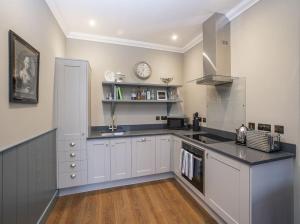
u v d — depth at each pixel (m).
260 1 2.06
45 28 2.06
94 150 2.69
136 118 3.54
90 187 2.75
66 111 2.51
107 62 3.33
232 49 2.50
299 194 1.68
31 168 1.66
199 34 3.18
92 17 2.57
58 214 2.13
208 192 2.11
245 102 2.29
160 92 3.65
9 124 1.29
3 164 1.20
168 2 2.21
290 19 1.75
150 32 3.09
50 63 2.25
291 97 1.75
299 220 1.69
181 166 2.70
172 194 2.62
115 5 2.27
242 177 1.60
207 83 2.71
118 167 2.84
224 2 2.22
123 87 3.44
